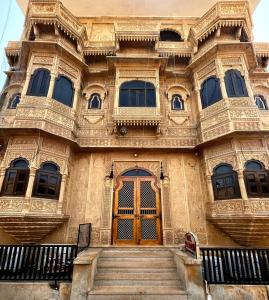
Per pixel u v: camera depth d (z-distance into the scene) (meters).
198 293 4.62
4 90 9.91
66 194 7.88
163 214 7.88
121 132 8.69
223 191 7.38
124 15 11.48
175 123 9.23
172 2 11.26
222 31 9.09
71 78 9.09
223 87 8.22
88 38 11.05
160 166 8.64
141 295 4.60
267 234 6.57
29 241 6.83
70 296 4.60
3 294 5.03
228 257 5.61
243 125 7.55
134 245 7.52
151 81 9.43
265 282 5.21
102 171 8.52
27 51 8.78
